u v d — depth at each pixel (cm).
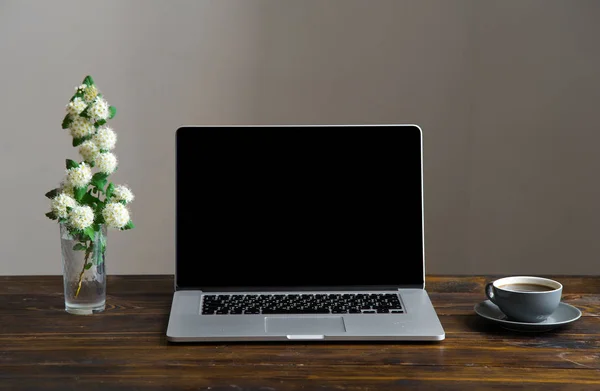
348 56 270
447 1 268
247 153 134
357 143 135
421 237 135
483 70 270
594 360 109
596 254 267
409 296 130
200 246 133
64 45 265
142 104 270
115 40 266
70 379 102
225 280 133
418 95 273
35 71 266
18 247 275
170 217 276
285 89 271
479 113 273
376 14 269
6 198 272
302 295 131
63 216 123
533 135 268
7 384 100
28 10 263
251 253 133
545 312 118
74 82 267
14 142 269
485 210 277
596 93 260
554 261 273
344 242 134
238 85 270
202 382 101
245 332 115
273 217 134
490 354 111
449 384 101
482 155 275
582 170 265
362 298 129
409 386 100
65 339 116
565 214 269
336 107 273
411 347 114
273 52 269
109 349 112
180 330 116
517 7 264
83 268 126
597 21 257
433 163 276
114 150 272
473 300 137
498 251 278
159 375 103
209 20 267
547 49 263
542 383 101
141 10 265
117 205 124
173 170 273
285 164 135
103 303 130
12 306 132
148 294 139
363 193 135
